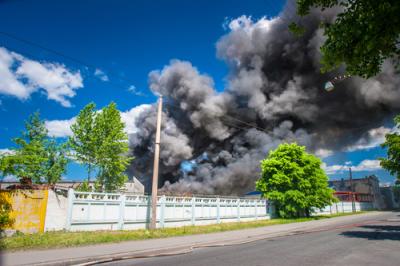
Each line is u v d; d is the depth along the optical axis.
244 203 28.59
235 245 13.14
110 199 16.86
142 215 18.58
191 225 21.94
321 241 13.43
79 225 15.26
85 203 15.70
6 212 13.27
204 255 10.13
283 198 30.78
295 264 7.96
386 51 6.51
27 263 8.00
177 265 8.28
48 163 22.02
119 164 24.48
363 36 6.13
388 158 20.25
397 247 10.86
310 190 32.22
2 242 11.20
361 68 7.02
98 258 9.26
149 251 10.74
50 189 14.77
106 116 24.69
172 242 13.10
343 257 8.90
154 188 17.50
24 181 16.55
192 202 22.50
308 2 6.88
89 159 24.17
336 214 46.84
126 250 10.52
